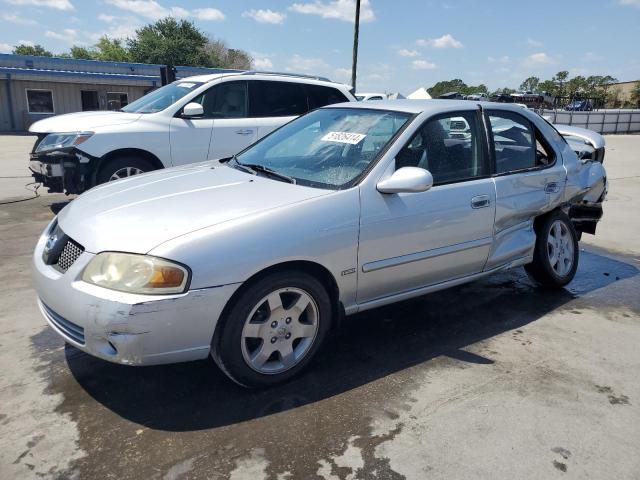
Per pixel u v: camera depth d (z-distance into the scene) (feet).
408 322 13.05
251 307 9.11
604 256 19.44
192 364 10.62
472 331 12.64
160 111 22.16
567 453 8.27
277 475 7.63
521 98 135.33
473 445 8.38
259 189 10.45
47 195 27.45
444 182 11.85
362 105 13.29
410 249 11.14
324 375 10.39
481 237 12.51
